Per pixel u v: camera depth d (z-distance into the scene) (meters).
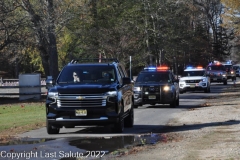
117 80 23.33
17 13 47.72
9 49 50.78
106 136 21.31
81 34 61.78
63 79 23.59
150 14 75.06
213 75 74.69
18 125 26.09
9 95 54.03
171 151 16.81
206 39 114.88
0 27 46.69
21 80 49.50
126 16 72.25
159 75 37.94
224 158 15.09
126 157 16.03
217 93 55.12
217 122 25.17
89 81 23.34
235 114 29.02
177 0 80.12
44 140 20.30
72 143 19.25
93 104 21.72
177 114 31.00
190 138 19.73
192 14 110.75
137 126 25.08
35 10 49.78
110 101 21.73
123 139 20.23
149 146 18.14
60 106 21.77
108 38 65.25
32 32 49.16
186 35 83.69
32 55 75.00
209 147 17.23
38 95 49.69
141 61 72.50
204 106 37.12
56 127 22.14
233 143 17.88
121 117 22.27
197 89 55.12
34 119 29.22
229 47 133.00
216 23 125.38
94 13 64.94
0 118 30.62
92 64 24.27
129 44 68.19
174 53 83.94
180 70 108.56
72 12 52.06
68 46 67.06
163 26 77.44
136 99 36.53
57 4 50.66
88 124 21.86
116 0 70.12
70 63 24.97
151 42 77.69
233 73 88.62
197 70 56.50
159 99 36.12
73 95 21.72
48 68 59.41
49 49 55.06
